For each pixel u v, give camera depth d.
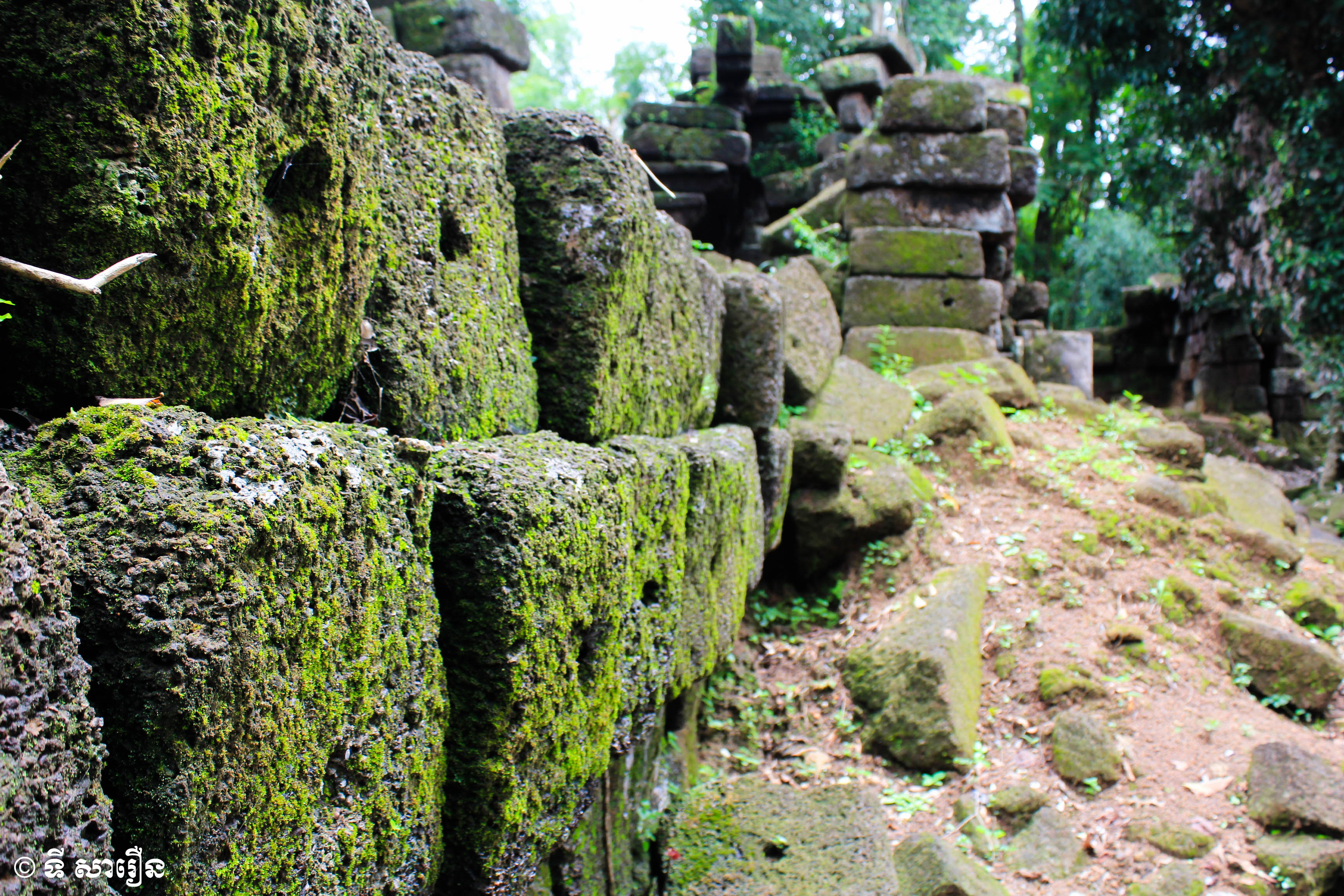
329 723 1.19
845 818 3.16
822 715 4.38
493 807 1.59
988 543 5.34
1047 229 19.69
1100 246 18.38
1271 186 10.41
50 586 0.86
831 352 6.50
